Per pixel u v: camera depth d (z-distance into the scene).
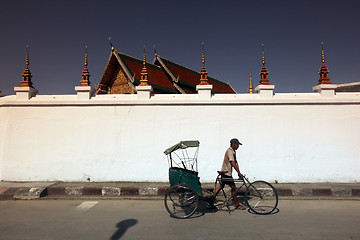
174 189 5.43
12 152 7.77
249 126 7.61
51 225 4.71
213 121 7.68
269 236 4.14
